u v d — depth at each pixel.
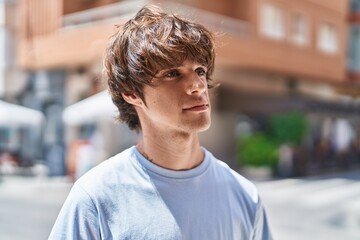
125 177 1.38
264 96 19.53
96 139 15.16
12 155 17.62
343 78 23.52
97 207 1.33
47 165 17.09
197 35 1.35
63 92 18.44
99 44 15.16
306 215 9.83
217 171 1.51
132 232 1.31
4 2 19.86
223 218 1.43
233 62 16.89
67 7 16.92
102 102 13.38
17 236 7.84
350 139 22.95
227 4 17.42
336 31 22.91
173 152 1.40
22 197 12.40
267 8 18.33
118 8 15.02
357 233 8.12
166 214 1.34
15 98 20.02
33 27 17.89
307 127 17.70
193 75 1.33
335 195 12.81
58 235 1.33
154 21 1.36
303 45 20.34
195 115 1.33
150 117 1.38
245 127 24.33
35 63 17.81
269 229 1.64
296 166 17.20
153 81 1.32
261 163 16.73
